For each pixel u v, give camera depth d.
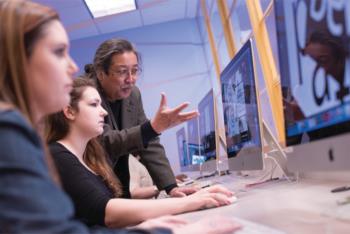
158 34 5.46
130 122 2.07
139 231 0.58
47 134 1.38
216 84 4.61
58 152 1.30
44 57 0.59
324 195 0.98
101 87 1.94
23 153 0.46
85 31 5.19
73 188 1.24
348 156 0.61
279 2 0.93
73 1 4.23
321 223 0.68
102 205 1.19
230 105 1.73
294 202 0.94
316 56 0.74
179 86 5.36
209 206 1.12
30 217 0.42
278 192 1.20
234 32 3.56
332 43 0.68
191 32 5.48
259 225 0.72
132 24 5.27
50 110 0.63
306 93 0.79
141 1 4.57
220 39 4.16
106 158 1.68
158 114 1.63
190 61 5.42
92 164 1.59
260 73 2.51
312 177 1.41
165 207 1.13
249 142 1.43
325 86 0.71
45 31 0.59
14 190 0.43
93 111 1.48
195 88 5.34
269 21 2.46
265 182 1.59
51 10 0.63
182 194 1.68
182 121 1.65
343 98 0.64
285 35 0.90
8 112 0.49
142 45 5.43
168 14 5.16
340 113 0.65
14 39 0.57
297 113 0.83
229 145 1.76
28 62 0.58
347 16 0.63
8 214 0.41
